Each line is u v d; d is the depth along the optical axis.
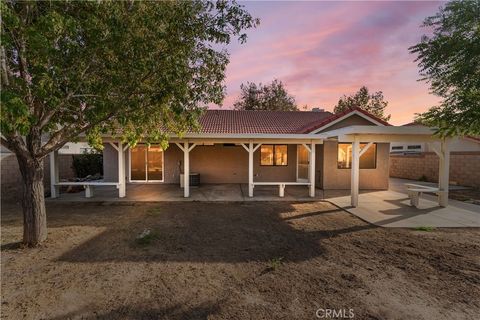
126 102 5.27
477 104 6.19
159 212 8.66
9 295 3.62
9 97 3.29
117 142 11.05
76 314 3.20
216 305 3.41
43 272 4.32
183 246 5.59
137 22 4.91
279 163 15.29
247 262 4.80
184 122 6.36
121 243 5.73
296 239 6.09
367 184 13.59
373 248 5.52
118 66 5.02
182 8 4.98
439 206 9.46
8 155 11.27
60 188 13.23
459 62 6.62
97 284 3.94
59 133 5.83
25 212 5.49
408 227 7.01
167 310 3.30
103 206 9.53
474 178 14.31
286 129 14.33
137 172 15.09
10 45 4.21
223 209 9.17
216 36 5.36
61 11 4.60
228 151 15.22
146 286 3.89
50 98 4.53
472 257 5.04
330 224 7.35
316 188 13.79
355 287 3.90
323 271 4.44
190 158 15.12
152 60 4.93
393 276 4.25
